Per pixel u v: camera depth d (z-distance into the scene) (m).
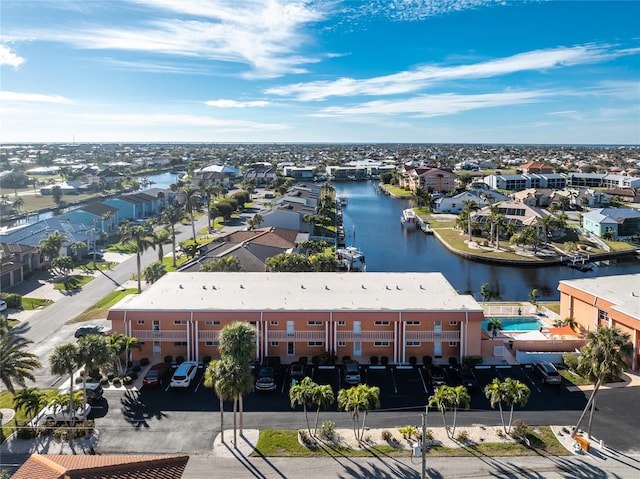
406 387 46.88
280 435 38.44
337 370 50.38
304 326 52.78
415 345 52.97
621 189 190.75
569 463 34.72
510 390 37.50
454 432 38.69
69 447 36.97
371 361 52.06
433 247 121.75
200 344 52.91
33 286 79.81
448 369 49.16
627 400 43.78
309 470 34.16
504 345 54.72
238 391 35.38
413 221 154.12
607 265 105.00
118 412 42.03
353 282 61.72
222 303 54.22
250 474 33.69
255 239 92.75
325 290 58.53
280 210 122.75
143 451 36.50
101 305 70.44
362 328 52.59
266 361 50.56
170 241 108.88
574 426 39.56
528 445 36.94
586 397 44.41
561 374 49.22
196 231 130.50
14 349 39.78
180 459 26.28
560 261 105.06
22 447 37.12
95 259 97.25
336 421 40.75
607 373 36.09
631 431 38.84
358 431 39.03
